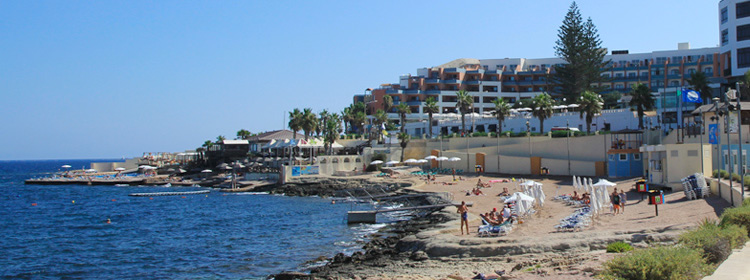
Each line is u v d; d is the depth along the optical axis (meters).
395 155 96.81
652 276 14.01
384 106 136.00
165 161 156.62
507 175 77.50
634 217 31.88
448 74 141.62
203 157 135.62
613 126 88.69
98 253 38.84
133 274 32.03
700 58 123.75
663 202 37.12
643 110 80.81
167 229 50.28
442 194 59.72
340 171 92.00
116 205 74.81
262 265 32.84
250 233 45.78
